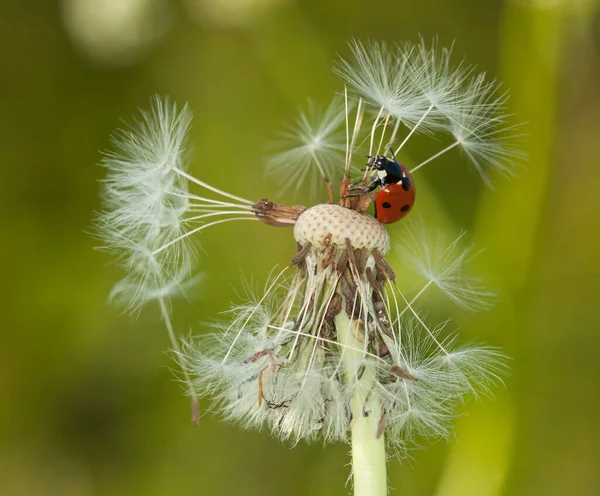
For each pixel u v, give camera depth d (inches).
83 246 13.9
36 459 13.5
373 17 13.7
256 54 13.7
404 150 13.1
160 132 10.8
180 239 10.7
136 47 14.5
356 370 10.4
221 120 13.7
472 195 13.0
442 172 13.1
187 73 14.2
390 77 10.8
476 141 11.0
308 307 10.5
